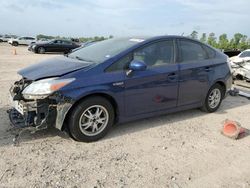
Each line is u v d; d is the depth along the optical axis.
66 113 4.01
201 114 6.04
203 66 5.61
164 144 4.45
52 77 4.06
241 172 3.75
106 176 3.46
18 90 4.26
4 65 13.54
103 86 4.21
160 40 5.03
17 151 3.90
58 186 3.20
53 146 4.12
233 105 6.97
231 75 6.37
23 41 38.47
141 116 4.84
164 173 3.60
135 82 4.55
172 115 5.85
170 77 5.02
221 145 4.55
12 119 4.35
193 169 3.74
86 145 4.23
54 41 26.05
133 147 4.27
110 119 4.45
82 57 4.89
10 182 3.21
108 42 5.29
